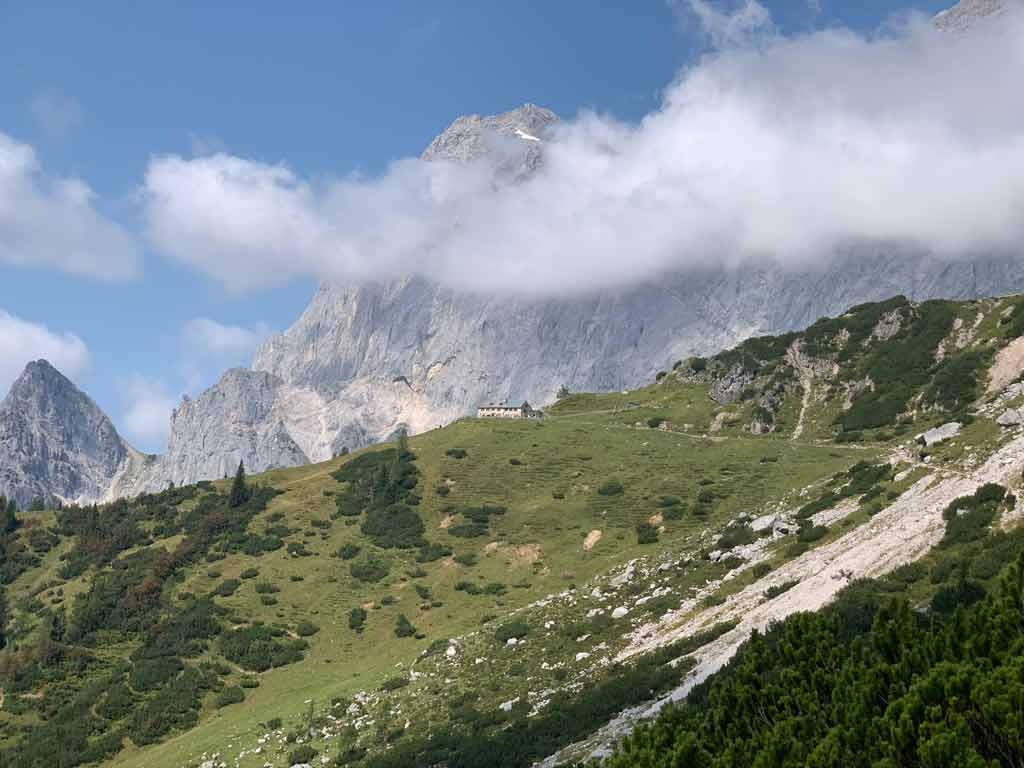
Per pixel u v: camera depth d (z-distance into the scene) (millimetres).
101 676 126500
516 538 153875
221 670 123875
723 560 102625
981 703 37250
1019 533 70812
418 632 127250
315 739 95000
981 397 168375
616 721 71312
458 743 79188
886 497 96562
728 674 65750
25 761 109688
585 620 102375
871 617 66250
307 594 143000
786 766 39344
